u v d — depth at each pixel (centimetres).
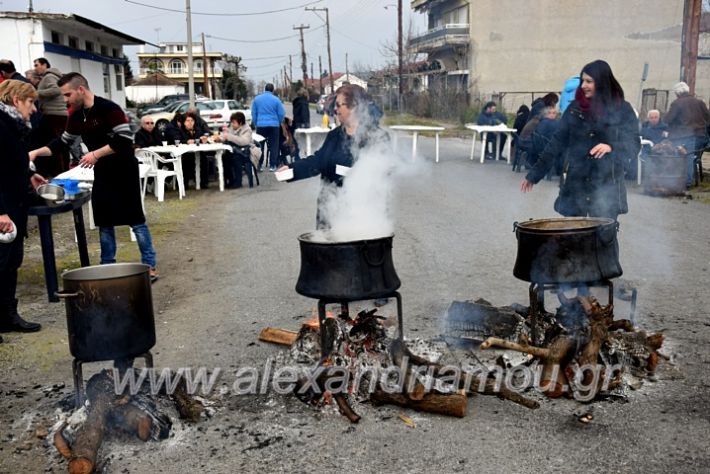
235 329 452
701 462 276
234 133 1155
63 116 860
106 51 2878
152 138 1074
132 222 537
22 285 565
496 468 277
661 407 324
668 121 1044
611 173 443
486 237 711
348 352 342
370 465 282
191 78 2691
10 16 1919
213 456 293
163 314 490
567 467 276
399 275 572
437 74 3002
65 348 425
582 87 440
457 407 316
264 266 617
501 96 2131
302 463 286
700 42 2153
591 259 350
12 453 298
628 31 1606
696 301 482
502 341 335
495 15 2173
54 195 496
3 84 437
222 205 969
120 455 295
